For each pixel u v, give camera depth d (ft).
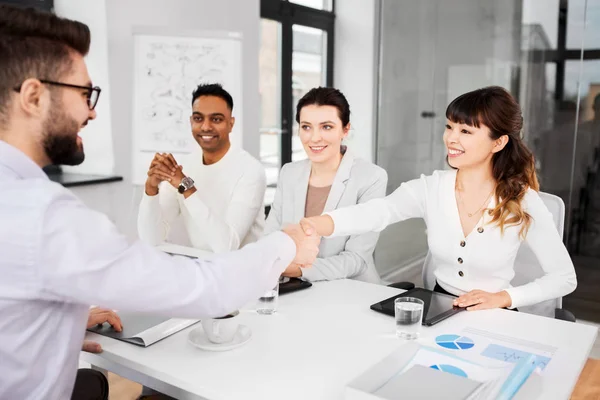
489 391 3.13
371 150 14.16
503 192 5.73
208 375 3.61
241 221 8.38
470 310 4.95
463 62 12.10
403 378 3.25
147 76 9.98
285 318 4.71
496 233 5.82
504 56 11.51
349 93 14.49
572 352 4.04
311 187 7.55
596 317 11.04
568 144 10.94
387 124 13.55
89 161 10.27
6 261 2.77
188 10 11.09
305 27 14.62
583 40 10.55
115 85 10.02
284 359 3.87
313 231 4.85
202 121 8.63
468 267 5.99
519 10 11.19
